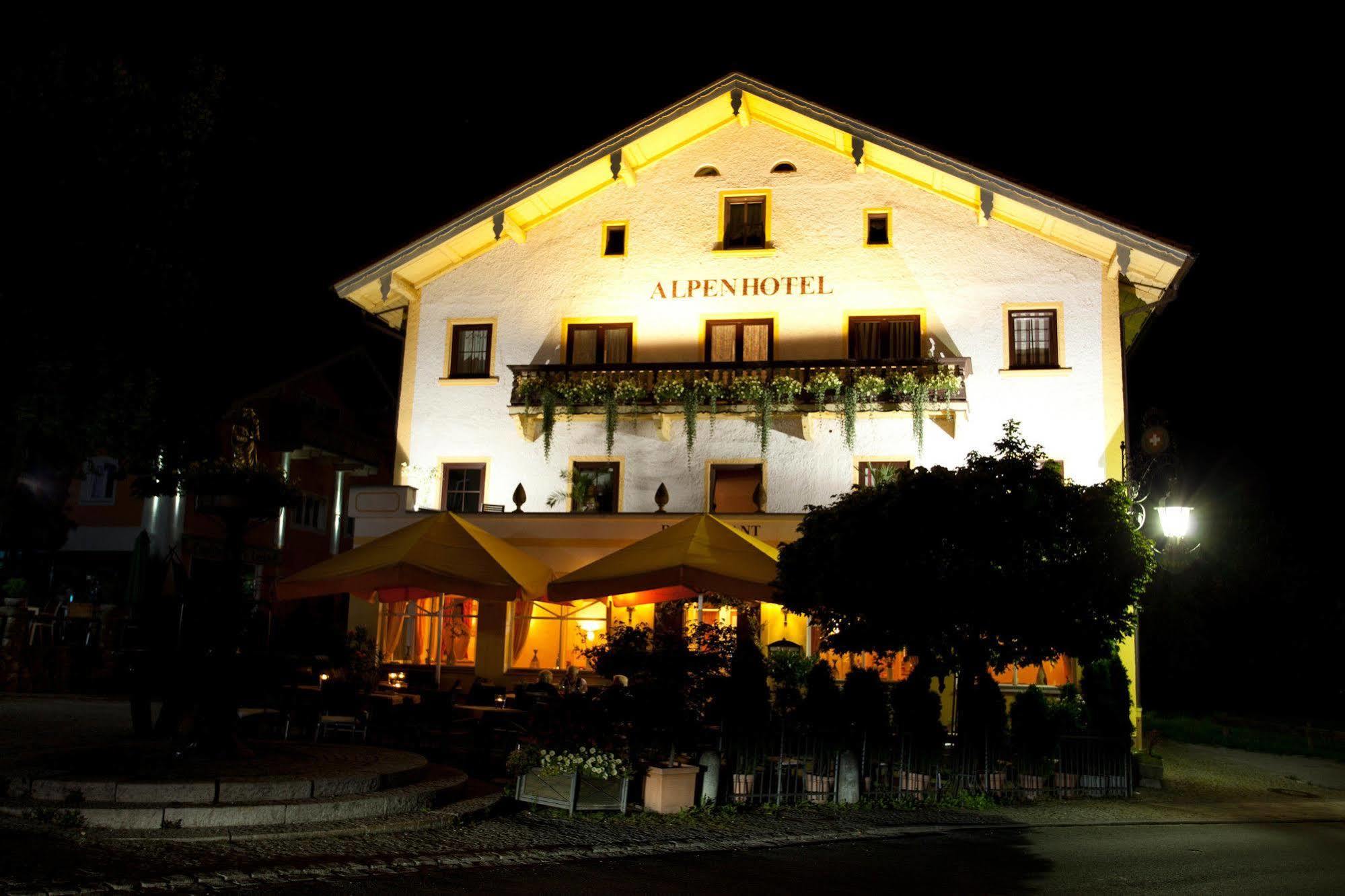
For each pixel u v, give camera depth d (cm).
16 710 1669
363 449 3553
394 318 2588
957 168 2223
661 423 2286
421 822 1029
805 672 1736
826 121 2312
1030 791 1532
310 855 876
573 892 816
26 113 1298
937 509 1292
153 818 920
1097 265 2245
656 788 1190
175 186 1430
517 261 2466
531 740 1214
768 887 873
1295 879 1008
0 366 1302
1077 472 2177
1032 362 2244
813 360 2258
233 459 1372
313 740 1534
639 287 2411
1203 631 3553
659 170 2456
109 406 1394
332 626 1644
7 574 2670
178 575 1277
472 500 2386
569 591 1748
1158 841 1220
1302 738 2753
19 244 1288
